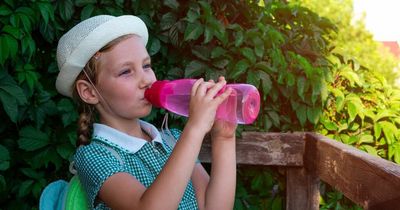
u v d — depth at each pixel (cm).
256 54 242
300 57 253
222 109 130
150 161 128
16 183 227
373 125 270
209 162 244
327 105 266
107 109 127
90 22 125
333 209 271
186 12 249
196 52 245
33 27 220
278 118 256
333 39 307
